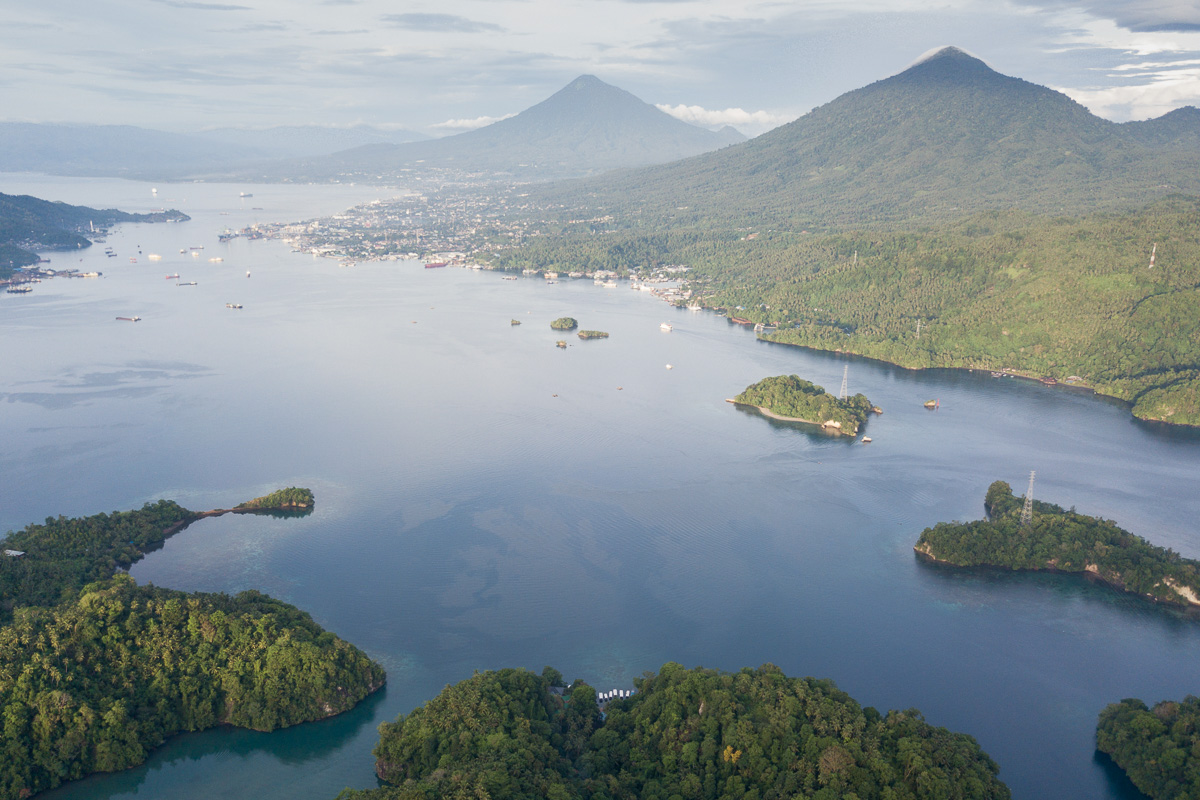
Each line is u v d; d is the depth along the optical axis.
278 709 193.50
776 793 153.88
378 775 177.25
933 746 161.75
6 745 176.12
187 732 193.25
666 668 193.88
